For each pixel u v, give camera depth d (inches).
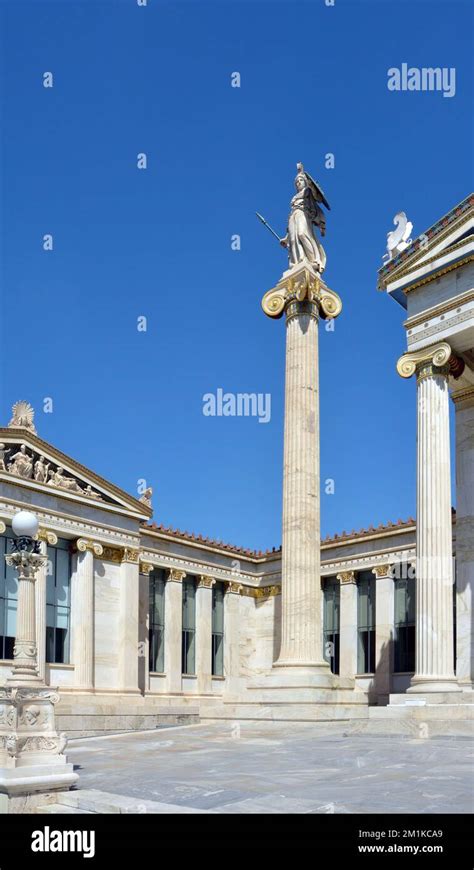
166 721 1721.2
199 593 2274.9
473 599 1237.7
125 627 1915.6
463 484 1291.8
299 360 1357.0
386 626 2009.1
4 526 1676.9
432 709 966.4
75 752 919.0
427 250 1189.1
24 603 611.5
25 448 1781.5
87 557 1855.3
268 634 2383.1
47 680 1736.0
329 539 2182.6
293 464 1317.7
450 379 1298.0
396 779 587.2
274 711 1144.8
